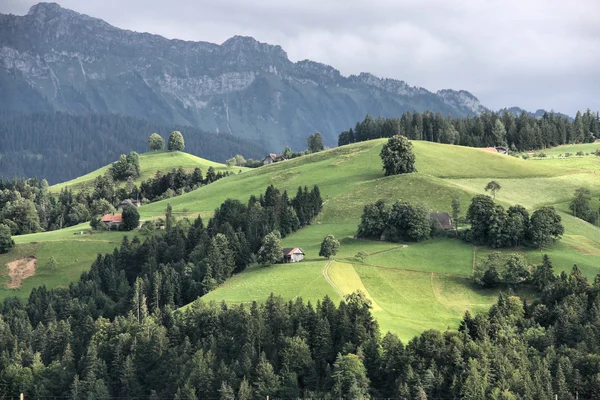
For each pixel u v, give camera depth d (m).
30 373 175.00
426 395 147.50
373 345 159.38
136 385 169.00
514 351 156.25
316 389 154.50
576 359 153.50
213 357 165.25
